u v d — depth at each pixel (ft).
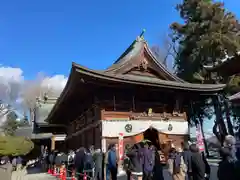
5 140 149.69
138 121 70.33
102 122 66.08
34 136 151.53
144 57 78.79
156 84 70.59
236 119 109.60
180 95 79.61
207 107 113.80
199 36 111.34
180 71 125.80
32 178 77.00
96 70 61.31
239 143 33.47
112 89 70.38
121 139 66.18
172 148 58.18
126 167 43.19
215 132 99.19
